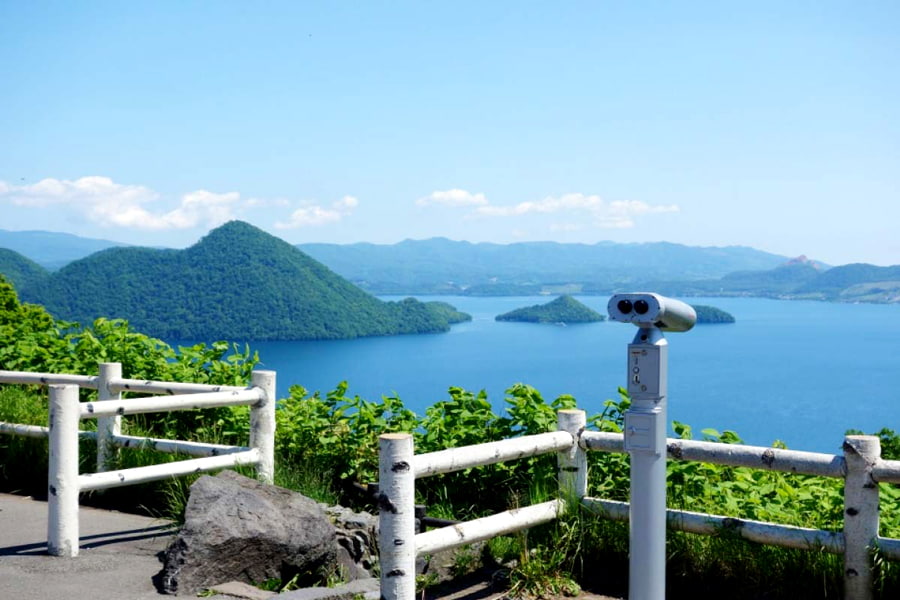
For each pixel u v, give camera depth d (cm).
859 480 424
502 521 472
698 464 577
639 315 364
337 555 504
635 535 376
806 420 8869
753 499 548
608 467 584
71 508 506
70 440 506
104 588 446
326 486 675
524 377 12462
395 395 746
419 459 425
